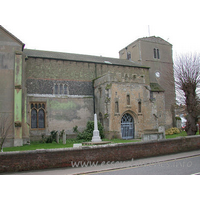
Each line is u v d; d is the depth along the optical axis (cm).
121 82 2939
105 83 2934
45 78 3059
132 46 4425
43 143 2634
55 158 1268
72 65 3256
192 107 2717
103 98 2970
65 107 3083
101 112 3019
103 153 1402
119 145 1473
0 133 2269
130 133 2967
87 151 1353
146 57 4241
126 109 2911
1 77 2389
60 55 3441
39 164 1230
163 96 3897
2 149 1914
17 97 2361
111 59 4003
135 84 3039
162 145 1689
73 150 1316
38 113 2936
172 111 4072
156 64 4303
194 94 2802
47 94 3023
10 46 2484
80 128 3108
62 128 3011
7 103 2353
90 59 3597
